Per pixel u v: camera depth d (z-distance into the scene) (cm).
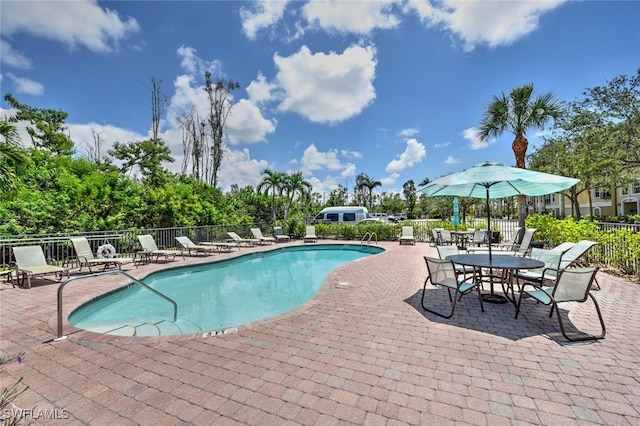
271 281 846
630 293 526
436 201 3600
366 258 992
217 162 2602
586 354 309
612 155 1220
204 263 991
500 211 4350
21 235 838
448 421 211
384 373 276
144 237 997
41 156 1033
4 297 561
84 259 779
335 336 363
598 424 205
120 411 226
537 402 230
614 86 1271
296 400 237
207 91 2589
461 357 306
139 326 496
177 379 270
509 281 509
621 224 732
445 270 453
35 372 285
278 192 1906
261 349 330
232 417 217
